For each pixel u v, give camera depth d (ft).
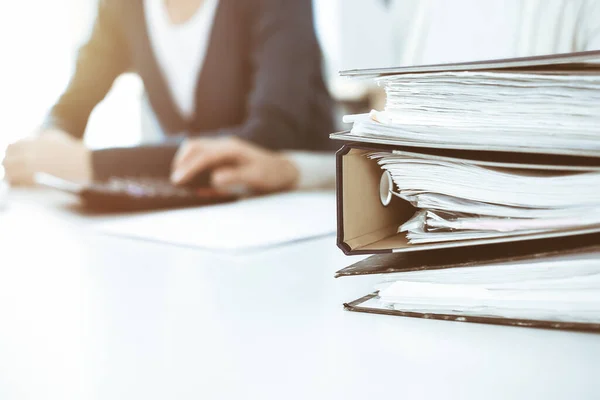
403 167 1.20
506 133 1.07
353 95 7.94
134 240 2.24
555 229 1.05
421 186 1.19
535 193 1.07
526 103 1.05
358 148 1.19
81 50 6.34
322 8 8.41
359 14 8.25
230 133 4.78
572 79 1.01
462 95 1.10
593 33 2.34
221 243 2.03
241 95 5.68
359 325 1.16
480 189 1.13
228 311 1.28
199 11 5.75
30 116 9.22
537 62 1.03
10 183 4.47
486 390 0.84
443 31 2.90
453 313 1.16
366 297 1.32
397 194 1.23
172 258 1.89
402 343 1.05
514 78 1.04
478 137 1.09
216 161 3.74
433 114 1.14
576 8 2.40
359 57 8.34
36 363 0.99
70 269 1.77
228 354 1.02
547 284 1.07
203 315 1.26
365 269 1.20
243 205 3.09
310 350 1.03
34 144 4.37
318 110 5.23
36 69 9.45
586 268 1.04
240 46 5.59
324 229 2.28
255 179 3.80
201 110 5.78
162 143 4.38
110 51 6.44
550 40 2.45
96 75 6.30
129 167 4.18
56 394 0.87
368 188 1.30
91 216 2.95
